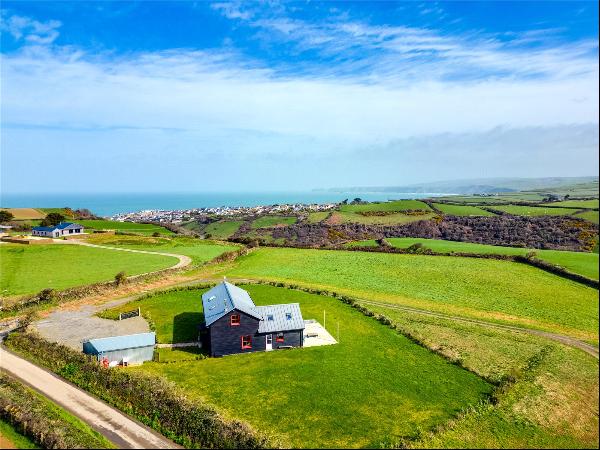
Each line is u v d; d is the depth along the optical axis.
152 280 79.62
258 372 42.97
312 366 44.38
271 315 50.81
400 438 32.19
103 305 64.56
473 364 45.03
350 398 37.91
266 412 35.41
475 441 31.98
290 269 89.62
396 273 84.81
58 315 59.75
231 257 101.50
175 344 50.59
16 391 36.12
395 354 47.69
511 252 99.56
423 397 38.28
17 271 82.81
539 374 42.81
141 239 128.50
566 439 32.72
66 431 30.48
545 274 81.44
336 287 75.25
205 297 56.91
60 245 112.00
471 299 67.75
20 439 30.36
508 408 36.59
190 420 31.78
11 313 59.50
